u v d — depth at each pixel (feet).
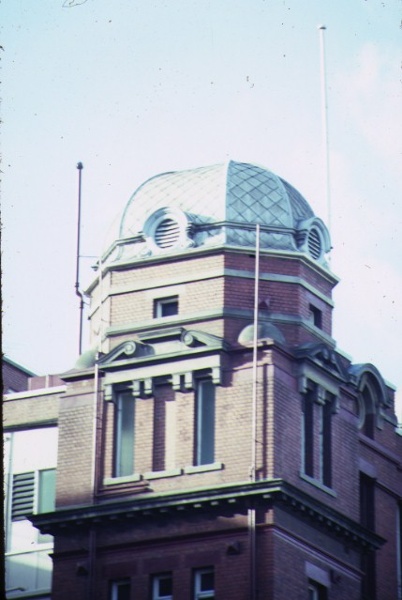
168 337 226.38
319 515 221.66
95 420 226.58
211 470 218.59
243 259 231.30
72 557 223.51
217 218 234.38
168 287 232.32
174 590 216.54
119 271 236.63
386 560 240.94
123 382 226.99
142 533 220.84
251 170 241.55
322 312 237.04
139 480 221.66
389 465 245.86
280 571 214.07
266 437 217.77
